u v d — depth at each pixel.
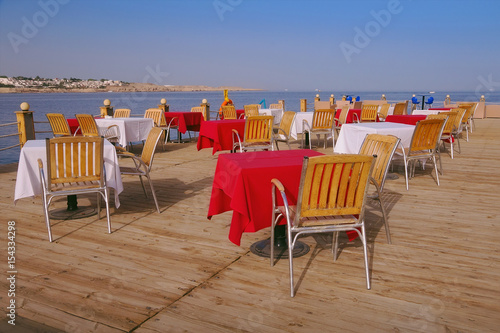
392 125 6.18
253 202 2.94
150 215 4.38
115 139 8.04
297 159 3.30
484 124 14.82
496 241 3.50
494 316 2.34
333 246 3.22
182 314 2.38
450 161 7.41
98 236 3.74
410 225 3.92
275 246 3.38
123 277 2.88
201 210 4.55
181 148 9.73
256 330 2.21
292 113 7.25
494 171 6.48
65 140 3.56
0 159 14.90
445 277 2.83
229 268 3.02
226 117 10.66
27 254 3.31
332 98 16.62
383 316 2.34
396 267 3.00
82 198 5.13
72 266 3.08
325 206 2.65
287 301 2.52
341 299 2.54
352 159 2.53
